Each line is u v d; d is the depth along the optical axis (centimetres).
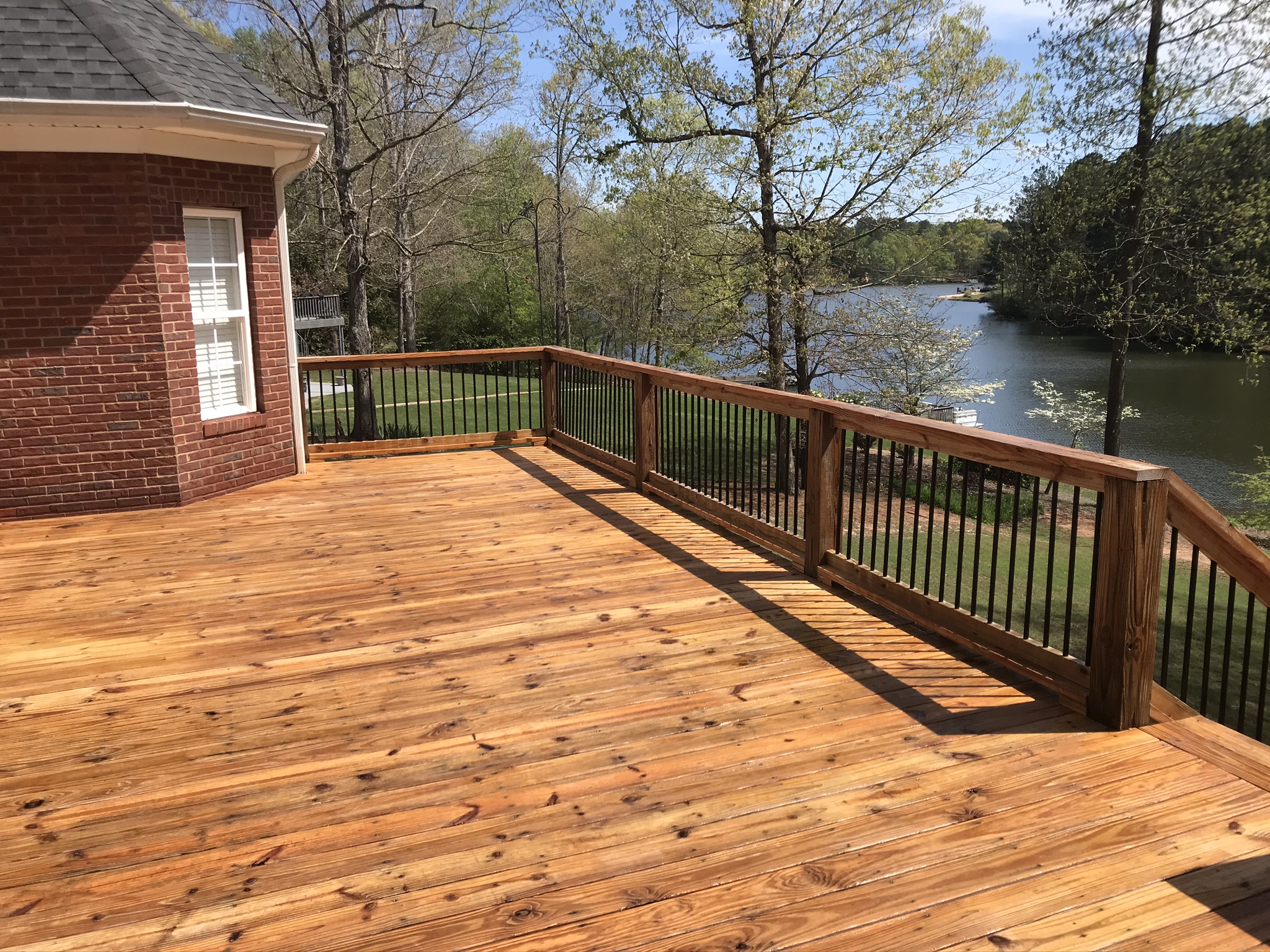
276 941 214
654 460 700
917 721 325
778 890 230
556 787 283
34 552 552
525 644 402
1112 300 1462
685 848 249
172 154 623
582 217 3950
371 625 429
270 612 448
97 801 280
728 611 441
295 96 1848
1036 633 809
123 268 617
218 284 700
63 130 584
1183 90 1269
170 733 324
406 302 3144
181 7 1844
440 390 863
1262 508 1475
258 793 283
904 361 1590
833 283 1538
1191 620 316
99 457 637
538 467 799
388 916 223
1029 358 3397
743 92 1465
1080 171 1420
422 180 2259
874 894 228
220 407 714
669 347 1802
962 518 383
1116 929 214
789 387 1708
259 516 637
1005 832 255
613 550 546
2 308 598
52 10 611
